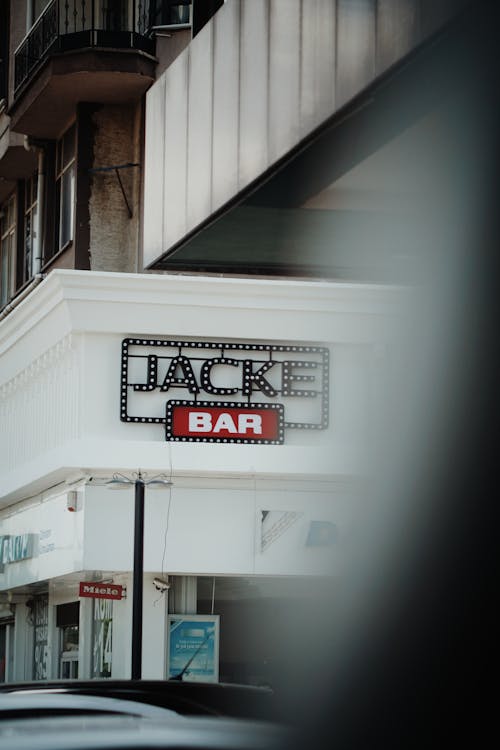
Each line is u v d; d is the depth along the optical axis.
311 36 9.56
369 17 8.62
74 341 23.69
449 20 7.43
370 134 9.29
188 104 12.81
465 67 8.01
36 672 28.12
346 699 3.41
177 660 23.45
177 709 3.36
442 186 9.13
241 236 12.20
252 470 23.30
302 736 2.64
